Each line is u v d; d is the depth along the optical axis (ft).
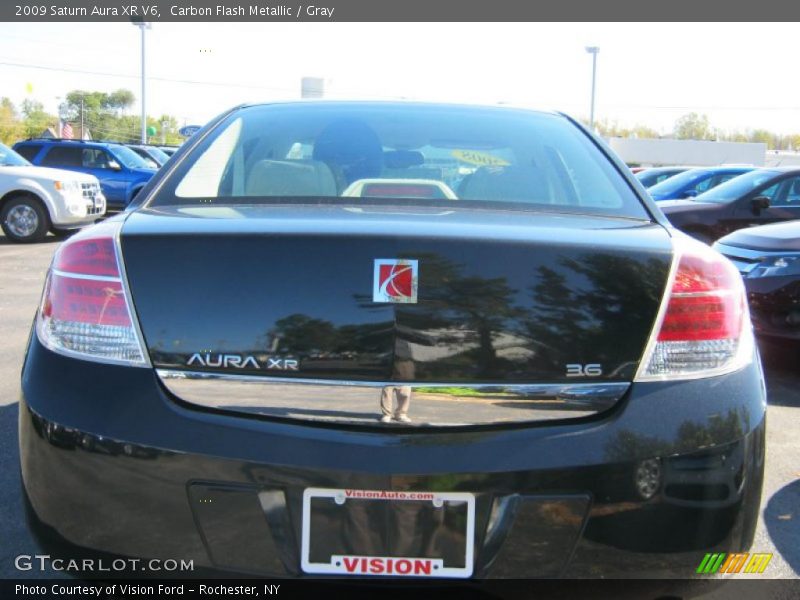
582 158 9.02
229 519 5.96
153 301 6.21
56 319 6.52
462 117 9.87
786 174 31.78
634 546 6.02
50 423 6.21
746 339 6.77
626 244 6.45
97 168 60.34
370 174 8.77
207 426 6.00
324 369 6.05
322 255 6.14
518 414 6.07
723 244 19.24
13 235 42.32
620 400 6.14
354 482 5.87
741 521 6.30
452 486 5.86
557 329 6.10
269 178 8.59
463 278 6.10
